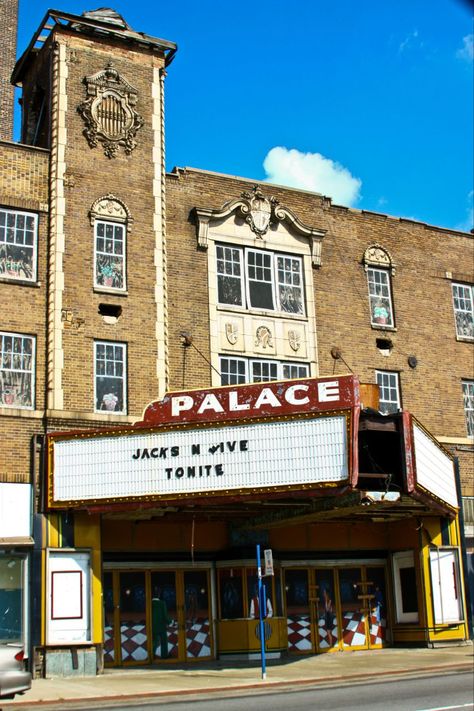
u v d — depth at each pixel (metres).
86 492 21.72
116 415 23.50
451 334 30.55
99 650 21.59
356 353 28.28
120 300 24.47
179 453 21.31
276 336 26.92
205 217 26.50
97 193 24.89
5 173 23.98
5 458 22.16
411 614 26.94
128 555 24.02
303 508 22.41
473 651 24.83
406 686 17.33
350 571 27.22
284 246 27.83
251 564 24.75
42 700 16.41
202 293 26.08
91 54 25.78
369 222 29.88
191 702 15.91
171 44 26.88
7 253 23.62
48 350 23.23
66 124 24.92
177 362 25.19
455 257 31.45
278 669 21.45
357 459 19.91
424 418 29.03
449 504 25.31
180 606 24.44
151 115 26.30
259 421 20.91
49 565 21.70
